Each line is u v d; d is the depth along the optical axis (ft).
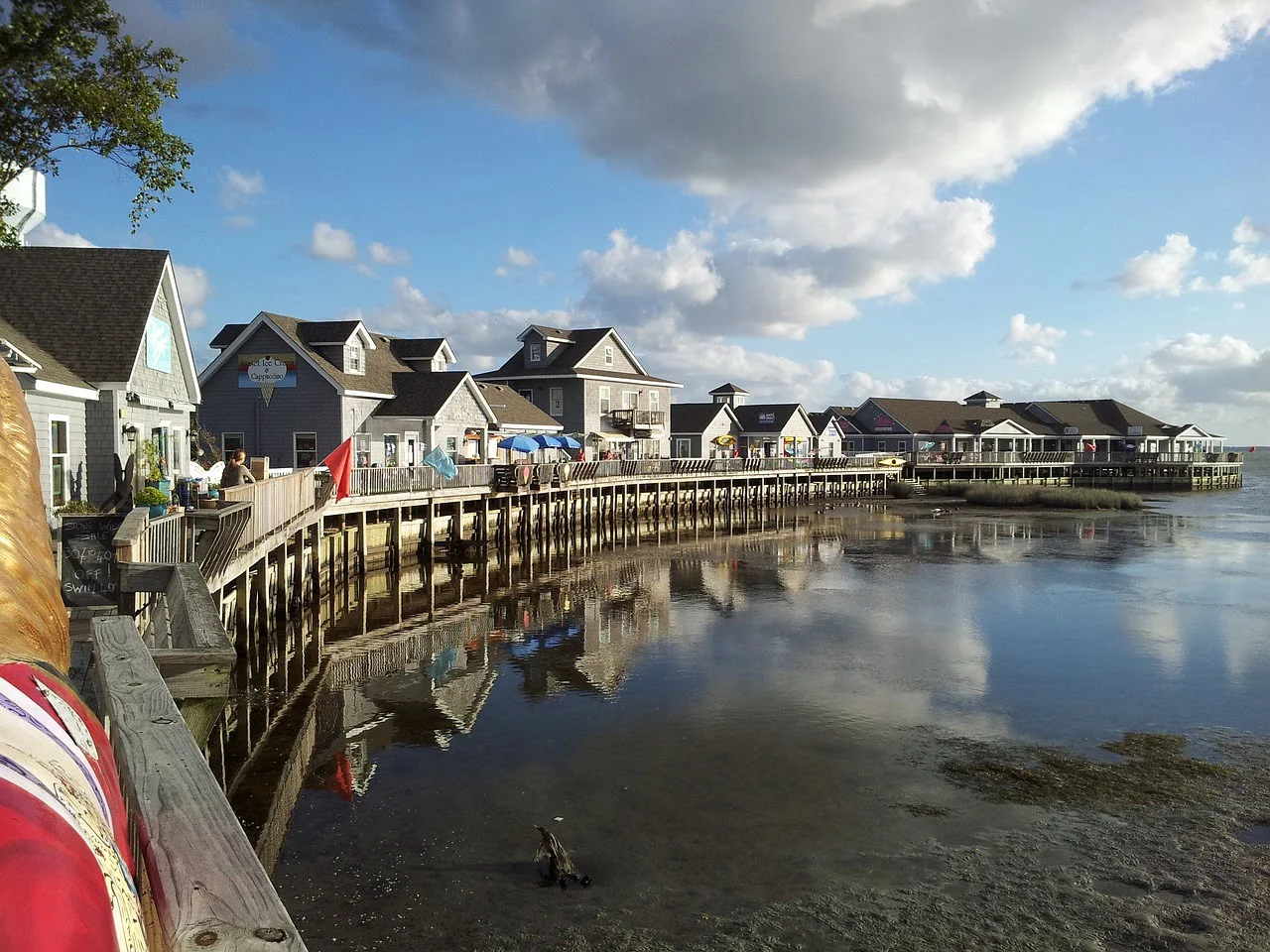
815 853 30.55
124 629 10.87
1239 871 29.58
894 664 55.77
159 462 64.85
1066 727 43.86
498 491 111.96
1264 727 44.14
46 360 58.65
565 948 24.94
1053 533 144.77
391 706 46.68
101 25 47.98
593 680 51.88
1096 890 28.37
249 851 5.14
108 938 2.73
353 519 91.25
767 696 48.65
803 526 159.43
